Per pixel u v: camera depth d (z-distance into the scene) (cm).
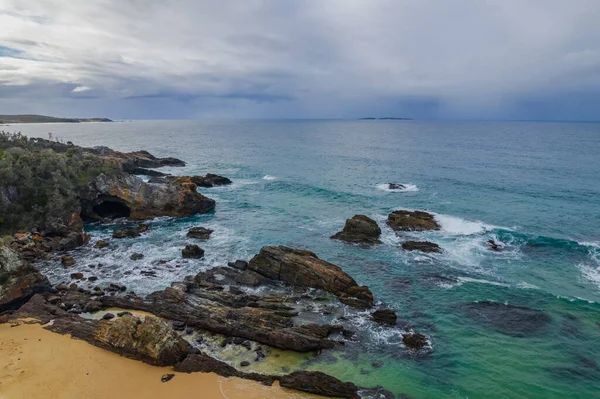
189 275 3488
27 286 2972
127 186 5188
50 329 2584
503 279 3456
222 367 2238
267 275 3403
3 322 2652
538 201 5819
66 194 4662
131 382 2120
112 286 3194
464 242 4297
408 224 4734
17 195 4325
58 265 3672
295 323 2716
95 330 2555
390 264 3775
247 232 4716
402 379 2223
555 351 2484
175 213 5309
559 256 3919
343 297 3075
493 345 2547
